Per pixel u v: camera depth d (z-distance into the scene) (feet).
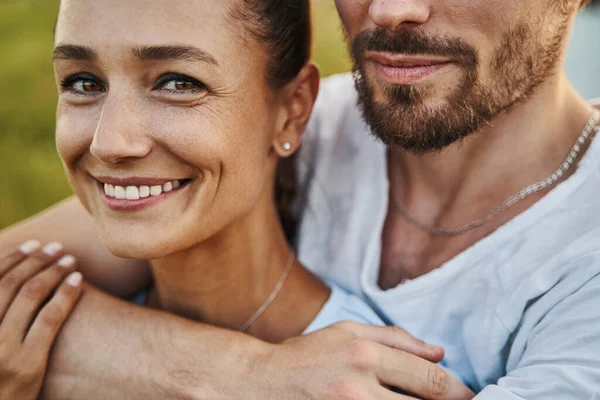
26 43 18.39
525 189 5.65
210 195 5.06
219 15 4.82
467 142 5.74
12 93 15.84
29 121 14.83
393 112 5.38
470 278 5.54
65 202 6.73
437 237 5.97
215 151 4.91
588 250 5.02
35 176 13.14
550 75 5.52
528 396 4.75
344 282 6.25
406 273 6.04
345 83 7.02
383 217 6.14
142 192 4.96
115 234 5.04
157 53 4.65
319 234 6.51
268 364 5.11
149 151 4.82
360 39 5.43
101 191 5.11
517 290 5.27
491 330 5.41
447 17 5.11
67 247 6.15
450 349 5.73
